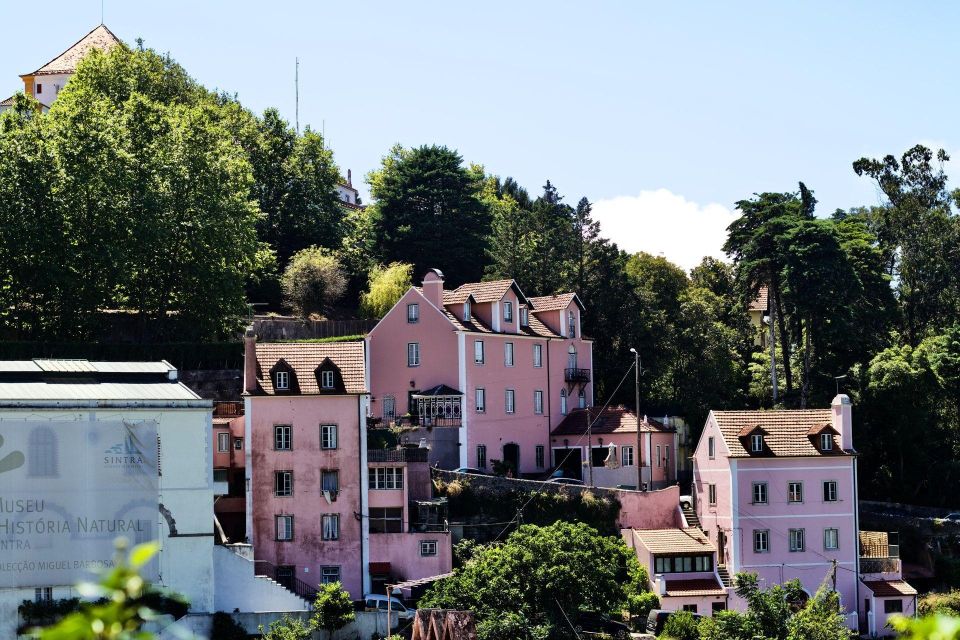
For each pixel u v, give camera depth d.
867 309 119.75
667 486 107.25
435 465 101.56
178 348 104.38
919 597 92.38
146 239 103.62
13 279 100.44
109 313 109.12
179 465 73.50
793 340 124.50
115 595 10.99
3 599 68.56
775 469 91.38
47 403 70.88
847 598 90.69
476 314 108.25
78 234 103.00
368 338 107.31
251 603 74.56
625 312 121.31
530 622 71.81
